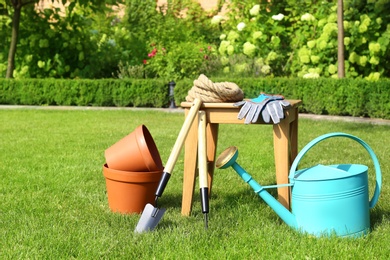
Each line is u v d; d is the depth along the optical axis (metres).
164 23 11.77
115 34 11.31
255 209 3.79
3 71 10.95
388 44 8.73
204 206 3.49
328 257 3.21
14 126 7.23
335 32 8.95
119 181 3.78
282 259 3.21
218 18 10.91
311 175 3.45
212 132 3.99
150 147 4.01
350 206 3.39
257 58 9.77
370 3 8.87
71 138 6.13
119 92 9.73
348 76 9.02
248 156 5.19
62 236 3.45
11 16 10.59
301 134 6.28
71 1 10.63
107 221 3.67
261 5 10.27
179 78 9.98
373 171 4.62
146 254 3.26
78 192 4.20
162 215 3.51
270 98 3.67
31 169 4.79
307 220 3.42
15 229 3.55
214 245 3.34
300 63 9.47
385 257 3.22
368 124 7.06
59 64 10.77
